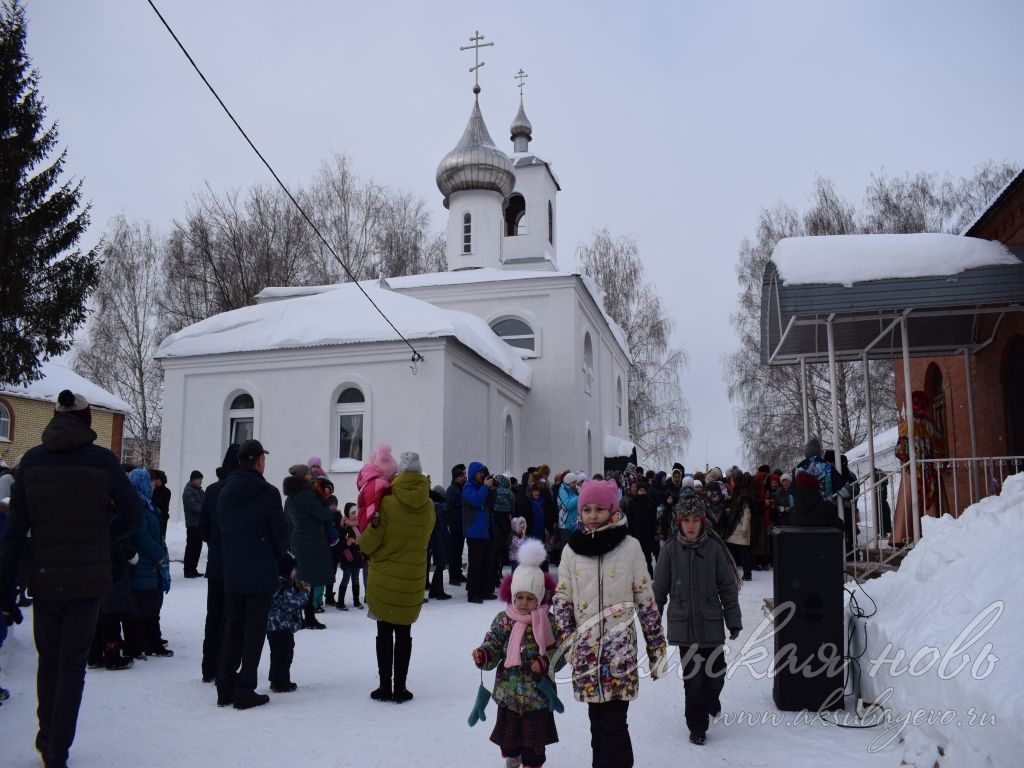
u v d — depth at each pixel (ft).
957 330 39.06
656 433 132.98
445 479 58.18
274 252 111.65
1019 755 12.18
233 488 20.85
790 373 100.83
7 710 20.35
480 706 15.47
